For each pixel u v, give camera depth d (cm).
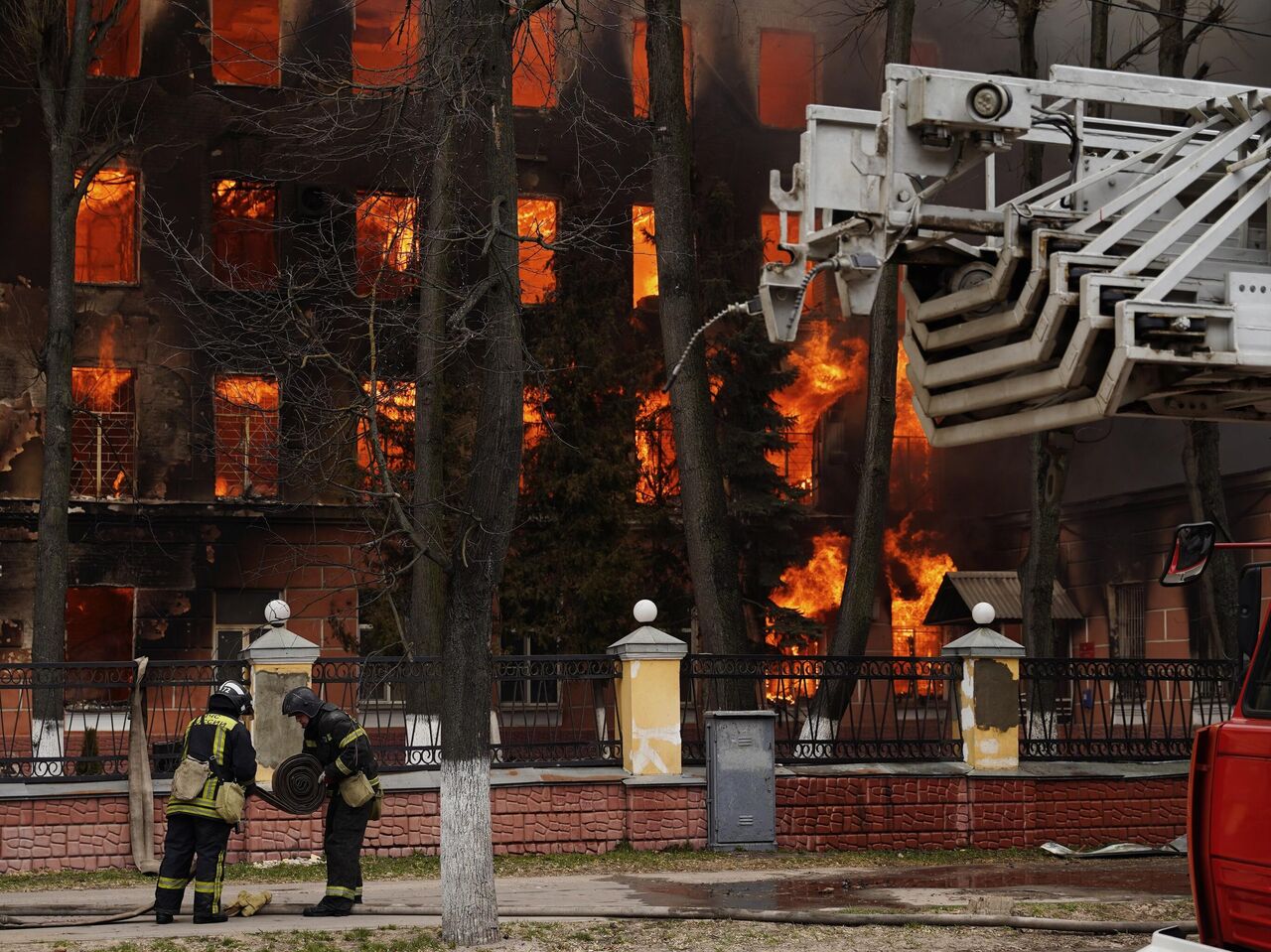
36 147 2603
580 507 2438
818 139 961
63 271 1878
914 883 1330
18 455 2567
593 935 1031
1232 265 977
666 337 1875
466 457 2278
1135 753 1734
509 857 1516
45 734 1655
